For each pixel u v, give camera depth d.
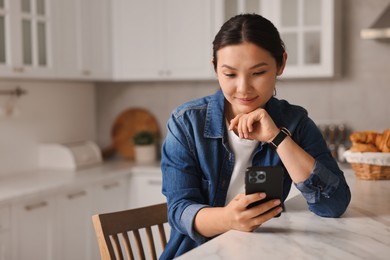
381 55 3.47
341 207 1.25
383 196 1.53
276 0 3.34
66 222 3.04
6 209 2.63
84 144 3.83
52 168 3.63
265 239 1.06
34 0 3.09
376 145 1.82
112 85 4.18
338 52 3.46
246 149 1.31
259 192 1.10
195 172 1.31
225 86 1.17
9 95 3.39
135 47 3.72
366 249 1.00
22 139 3.50
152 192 3.56
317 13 3.29
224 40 1.13
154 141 3.97
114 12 3.76
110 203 3.43
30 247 2.79
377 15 3.46
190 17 3.56
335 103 3.59
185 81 3.97
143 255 1.51
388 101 3.48
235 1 3.46
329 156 1.35
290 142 1.21
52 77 3.23
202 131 1.30
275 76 1.18
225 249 0.99
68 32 3.37
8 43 2.90
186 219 1.20
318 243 1.04
